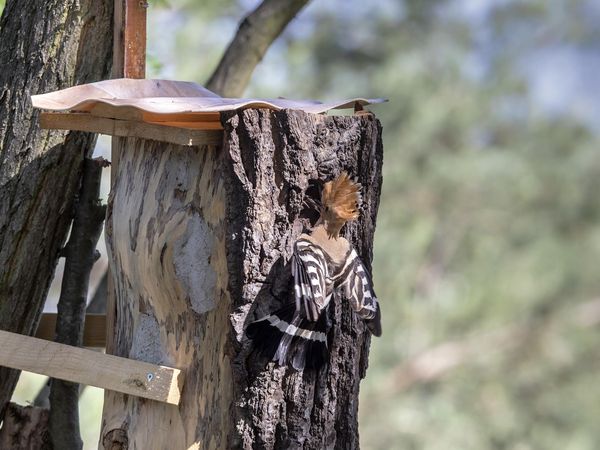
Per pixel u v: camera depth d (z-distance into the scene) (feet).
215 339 27.37
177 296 27.55
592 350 105.50
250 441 26.50
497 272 103.81
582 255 104.83
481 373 102.73
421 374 101.30
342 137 27.32
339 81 98.17
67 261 31.81
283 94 82.12
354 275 26.16
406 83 98.63
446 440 96.94
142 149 28.32
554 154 107.65
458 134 103.65
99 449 29.14
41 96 27.68
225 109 25.94
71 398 31.94
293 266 25.17
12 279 30.94
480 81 104.94
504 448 99.66
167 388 27.30
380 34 100.73
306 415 26.86
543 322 105.09
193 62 62.18
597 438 100.73
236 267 26.11
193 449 27.40
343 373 27.76
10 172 30.91
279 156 26.40
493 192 103.96
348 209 26.30
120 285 29.01
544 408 102.47
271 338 26.13
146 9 30.89
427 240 100.07
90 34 31.50
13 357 28.53
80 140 31.40
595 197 106.52
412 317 102.32
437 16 103.86
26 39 31.42
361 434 97.96
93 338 33.01
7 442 32.07
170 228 27.35
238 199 26.13
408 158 101.35
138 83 29.58
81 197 31.73
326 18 98.99
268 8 40.88
